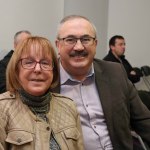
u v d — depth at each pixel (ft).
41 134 4.10
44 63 4.32
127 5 16.37
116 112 5.35
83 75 5.45
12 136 3.96
